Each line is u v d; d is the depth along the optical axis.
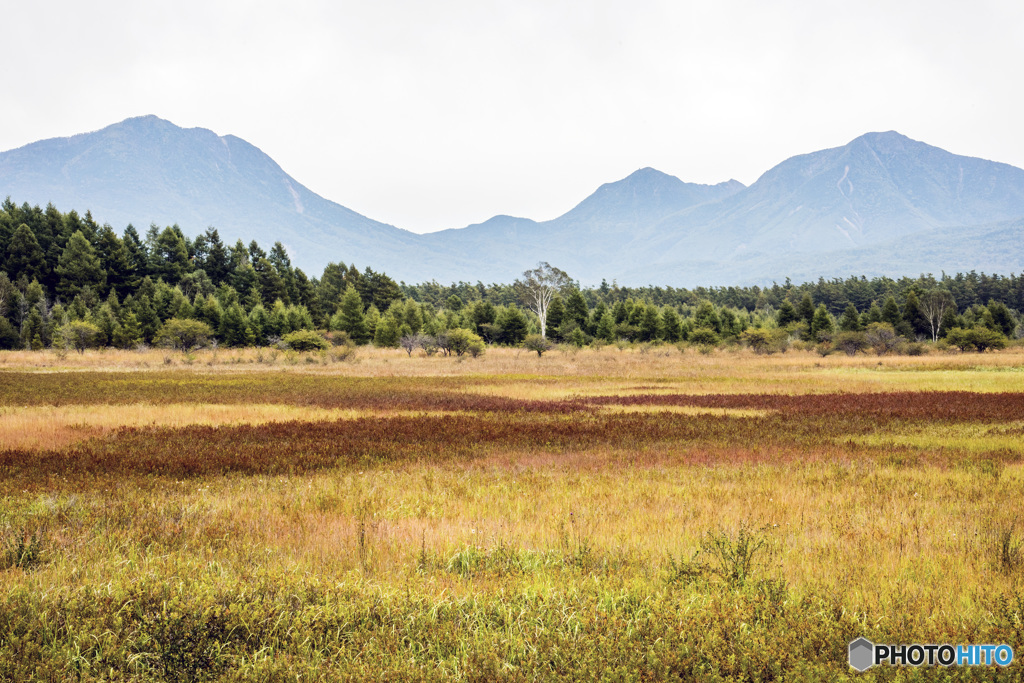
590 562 7.07
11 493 10.44
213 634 5.08
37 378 39.03
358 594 5.83
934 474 12.07
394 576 6.58
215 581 6.07
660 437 17.62
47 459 13.41
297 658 4.70
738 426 19.58
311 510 9.40
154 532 8.01
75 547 7.31
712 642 4.85
